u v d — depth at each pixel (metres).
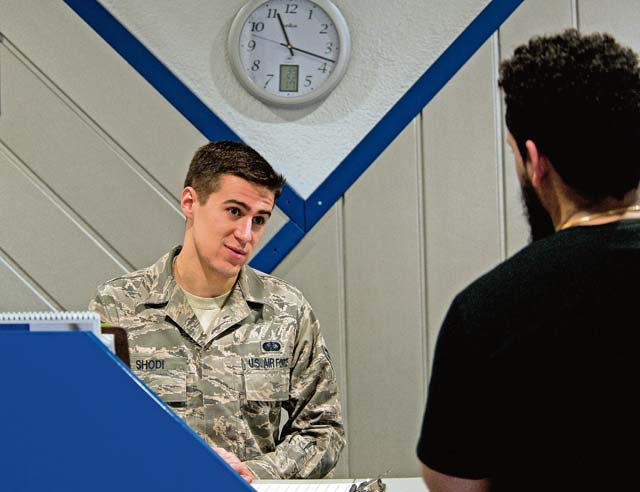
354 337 3.21
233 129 3.22
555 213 1.16
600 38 1.12
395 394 3.21
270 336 2.27
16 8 3.21
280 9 3.19
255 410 2.23
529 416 1.06
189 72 3.22
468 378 1.08
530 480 1.06
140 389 1.19
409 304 3.20
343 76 3.20
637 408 1.02
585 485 1.04
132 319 2.23
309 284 3.21
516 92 1.14
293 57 3.19
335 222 3.21
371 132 3.19
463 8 3.17
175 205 3.23
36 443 1.18
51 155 3.23
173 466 1.19
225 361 2.23
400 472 3.21
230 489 1.19
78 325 1.20
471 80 3.17
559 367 1.04
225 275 2.20
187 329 2.23
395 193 3.19
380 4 3.20
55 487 1.18
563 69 1.10
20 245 3.23
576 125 1.09
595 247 1.07
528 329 1.06
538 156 1.14
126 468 1.19
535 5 3.15
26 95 3.21
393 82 3.20
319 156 3.21
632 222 1.10
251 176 2.13
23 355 1.18
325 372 2.30
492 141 3.17
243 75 3.18
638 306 1.04
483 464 1.10
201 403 2.20
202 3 3.22
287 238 3.21
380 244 3.20
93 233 3.24
